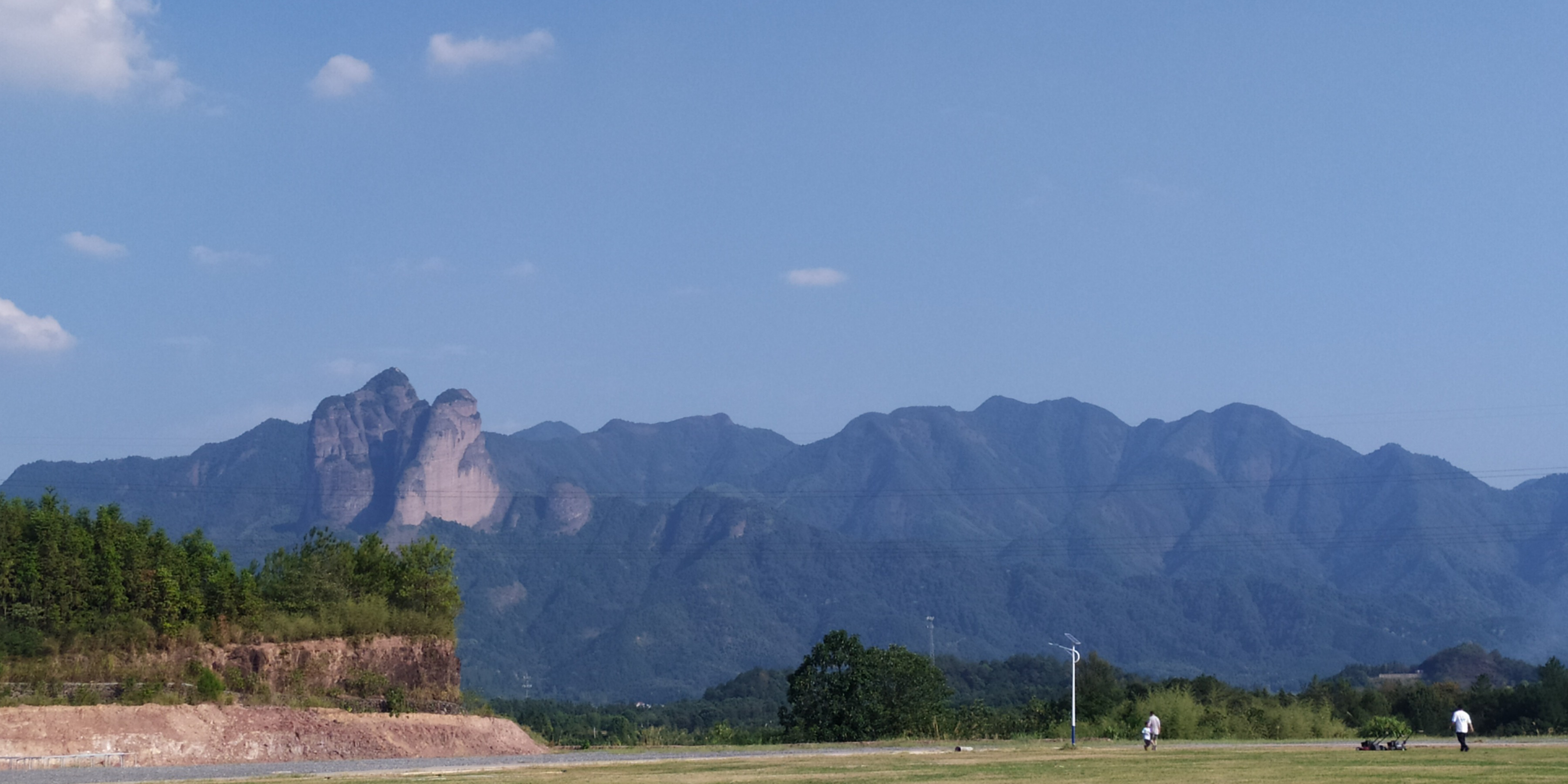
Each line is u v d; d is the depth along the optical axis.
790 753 62.25
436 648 71.31
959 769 47.41
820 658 84.00
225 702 58.31
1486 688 132.12
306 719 58.03
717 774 45.22
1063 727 87.88
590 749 68.62
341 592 70.38
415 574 74.56
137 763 51.25
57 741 50.62
